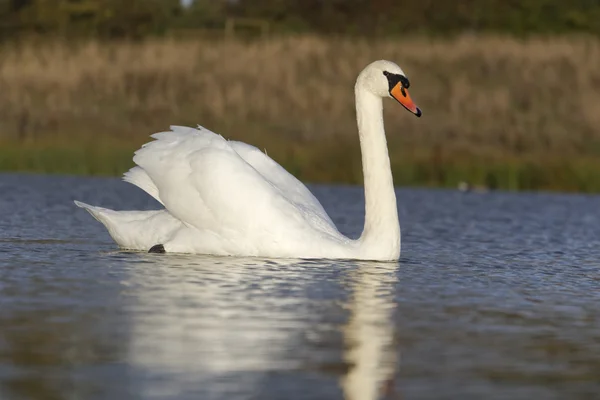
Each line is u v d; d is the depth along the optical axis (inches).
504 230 747.4
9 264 495.8
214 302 412.2
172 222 546.9
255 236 526.3
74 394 286.5
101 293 424.5
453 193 1119.6
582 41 1828.2
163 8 2078.0
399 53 1760.6
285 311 400.2
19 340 343.0
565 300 448.1
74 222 691.4
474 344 358.3
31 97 1553.9
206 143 543.2
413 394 297.9
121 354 328.8
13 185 1008.2
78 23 2022.6
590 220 844.6
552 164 1272.1
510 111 1567.4
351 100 1587.1
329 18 2240.4
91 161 1257.4
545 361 338.0
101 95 1581.0
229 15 2260.1
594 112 1577.3
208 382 301.9
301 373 314.2
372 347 348.5
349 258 533.6
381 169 544.4
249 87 1612.9
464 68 1722.4
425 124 1494.8
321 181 1243.8
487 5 2181.3
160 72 1651.1
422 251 604.7
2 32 1969.7
